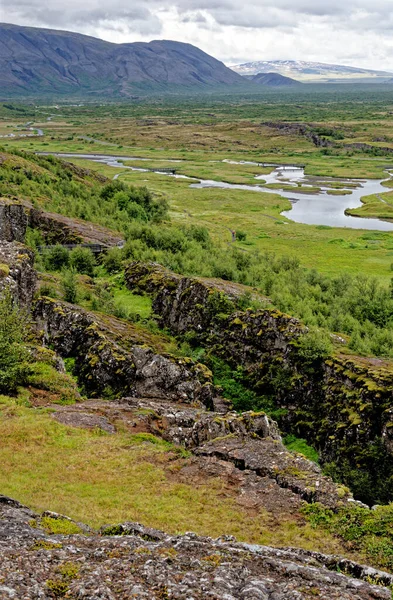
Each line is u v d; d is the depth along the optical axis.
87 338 51.47
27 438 31.28
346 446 44.84
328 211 172.75
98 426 34.53
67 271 71.81
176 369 46.50
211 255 91.25
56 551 16.22
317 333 52.72
